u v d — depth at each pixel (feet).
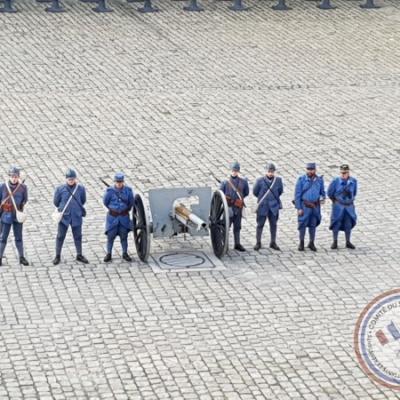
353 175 214.90
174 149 225.76
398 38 305.94
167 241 184.14
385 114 249.75
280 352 149.07
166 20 314.14
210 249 181.27
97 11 319.27
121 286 167.32
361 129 240.12
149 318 157.58
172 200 176.35
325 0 330.13
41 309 159.84
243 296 164.55
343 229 181.06
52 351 148.36
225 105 252.83
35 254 178.09
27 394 138.21
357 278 171.01
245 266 174.81
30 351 148.25
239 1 325.62
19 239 173.99
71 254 178.29
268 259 177.58
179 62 280.92
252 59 285.23
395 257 178.91
